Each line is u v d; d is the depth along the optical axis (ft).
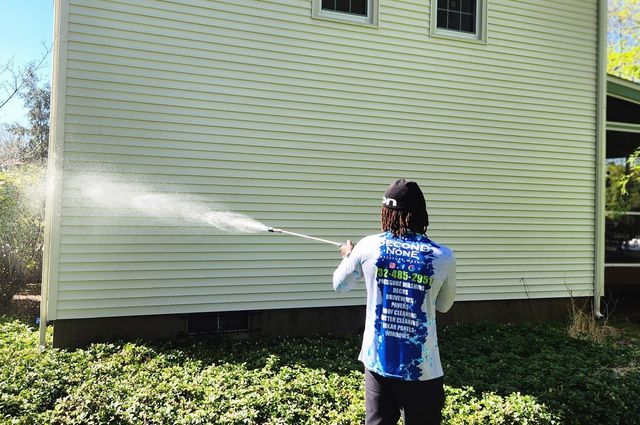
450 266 8.06
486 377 16.11
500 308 24.94
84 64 17.97
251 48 20.25
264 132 20.48
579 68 26.43
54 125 17.65
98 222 18.26
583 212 26.50
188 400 13.21
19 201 29.50
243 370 15.78
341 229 21.74
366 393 8.38
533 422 12.80
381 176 22.39
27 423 11.60
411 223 8.43
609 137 31.35
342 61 21.67
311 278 21.34
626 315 28.35
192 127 19.44
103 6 18.17
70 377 14.43
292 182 20.94
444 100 23.53
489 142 24.45
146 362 16.38
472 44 24.03
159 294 19.10
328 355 18.26
